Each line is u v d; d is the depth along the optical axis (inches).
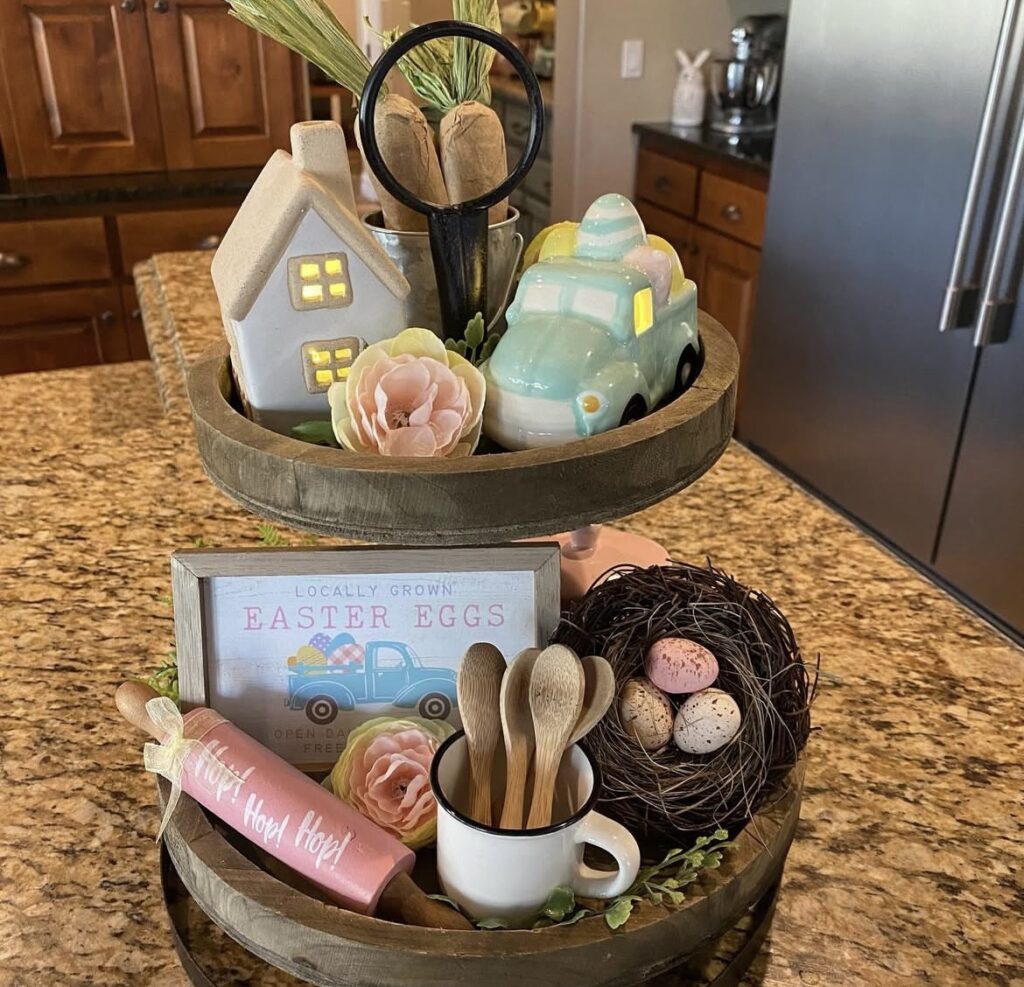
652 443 23.1
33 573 42.6
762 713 24.7
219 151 109.7
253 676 27.2
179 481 50.2
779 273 99.3
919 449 86.1
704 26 125.0
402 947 21.4
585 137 127.1
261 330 24.7
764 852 24.2
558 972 21.6
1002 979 26.1
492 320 28.7
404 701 27.7
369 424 23.2
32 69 99.8
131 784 32.1
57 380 63.1
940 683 36.7
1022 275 73.3
